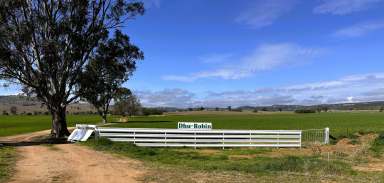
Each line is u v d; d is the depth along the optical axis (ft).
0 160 67.31
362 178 49.73
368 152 81.46
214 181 46.96
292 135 107.76
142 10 142.51
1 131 206.59
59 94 139.03
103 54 142.10
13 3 122.52
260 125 258.57
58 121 141.69
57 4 132.05
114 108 460.14
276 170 55.11
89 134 110.73
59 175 51.85
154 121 352.90
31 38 130.11
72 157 73.31
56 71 136.56
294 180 47.73
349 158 72.28
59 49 131.75
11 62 127.95
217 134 104.32
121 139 104.47
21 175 51.57
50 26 131.85
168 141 103.45
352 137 122.83
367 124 249.34
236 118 443.32
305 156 77.20
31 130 215.72
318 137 121.90
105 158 71.82
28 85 136.46
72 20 132.77
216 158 75.05
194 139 103.91
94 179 48.93
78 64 138.72
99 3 137.69
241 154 87.35
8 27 124.77
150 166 60.39
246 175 51.16
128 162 65.77
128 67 147.54
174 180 47.75
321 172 53.16
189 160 70.13
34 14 130.21
